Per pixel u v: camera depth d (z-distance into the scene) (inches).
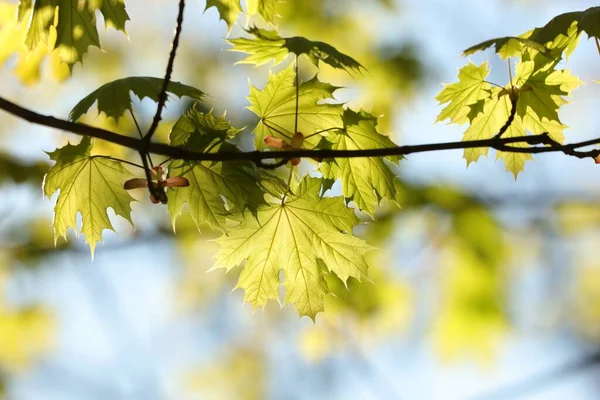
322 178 129.9
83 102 114.4
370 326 290.2
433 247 277.9
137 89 112.0
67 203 124.6
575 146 111.1
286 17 285.7
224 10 137.7
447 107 135.2
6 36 169.5
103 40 292.2
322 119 126.5
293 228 132.9
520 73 127.1
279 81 122.2
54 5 130.8
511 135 138.6
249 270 135.0
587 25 118.0
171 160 120.2
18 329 316.5
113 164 122.6
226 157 105.4
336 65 115.6
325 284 136.6
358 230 272.1
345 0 286.5
